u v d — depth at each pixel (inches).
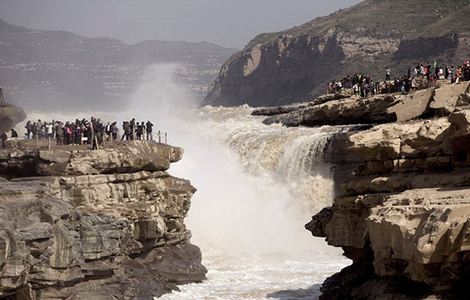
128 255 4320.9
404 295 3031.5
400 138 3462.1
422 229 2805.1
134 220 4397.1
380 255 3021.7
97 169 4448.8
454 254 2748.5
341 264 5152.6
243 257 5354.3
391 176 3437.5
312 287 4480.8
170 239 4662.9
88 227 3895.2
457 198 2933.1
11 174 4539.9
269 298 4249.5
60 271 3656.5
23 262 3329.2
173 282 4525.1
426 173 3351.4
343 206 3602.4
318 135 6131.9
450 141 3265.3
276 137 6525.6
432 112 4126.5
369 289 3351.4
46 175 4384.8
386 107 5821.9
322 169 6058.1
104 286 3937.0
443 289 2817.4
